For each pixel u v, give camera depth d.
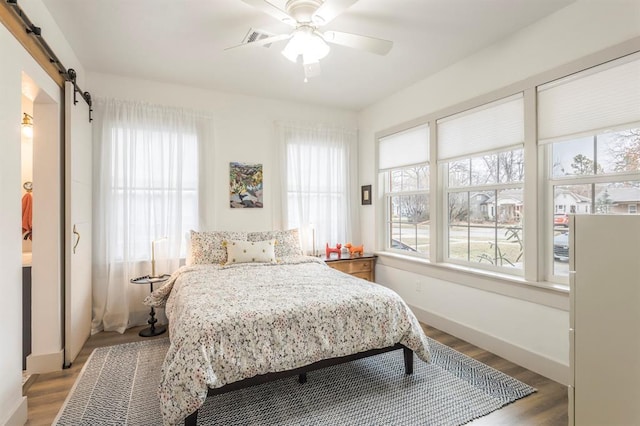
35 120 2.36
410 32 2.56
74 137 2.60
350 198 4.50
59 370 2.42
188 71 3.27
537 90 2.43
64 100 2.50
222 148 3.84
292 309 1.98
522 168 2.67
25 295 2.51
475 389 2.17
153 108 3.46
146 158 3.43
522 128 2.57
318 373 2.38
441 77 3.28
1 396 1.62
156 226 3.46
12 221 1.74
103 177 3.26
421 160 3.60
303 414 1.90
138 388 2.18
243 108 3.95
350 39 2.09
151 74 3.34
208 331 1.74
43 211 2.38
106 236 3.26
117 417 1.87
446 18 2.38
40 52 2.07
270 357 1.83
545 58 2.37
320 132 4.34
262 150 4.05
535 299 2.43
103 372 2.39
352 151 4.54
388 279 4.06
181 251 3.57
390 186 4.20
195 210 3.67
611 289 1.41
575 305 1.54
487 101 2.80
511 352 2.60
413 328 2.26
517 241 2.71
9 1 1.66
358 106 4.41
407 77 3.45
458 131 3.14
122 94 3.38
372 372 2.40
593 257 1.47
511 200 2.76
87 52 2.87
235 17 2.36
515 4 2.22
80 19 2.37
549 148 2.47
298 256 3.70
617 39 1.98
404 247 3.99
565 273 2.37
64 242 2.52
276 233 3.80
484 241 3.00
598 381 1.45
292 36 2.07
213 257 3.37
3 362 1.64
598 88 2.10
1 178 1.64
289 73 3.32
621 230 1.37
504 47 2.66
